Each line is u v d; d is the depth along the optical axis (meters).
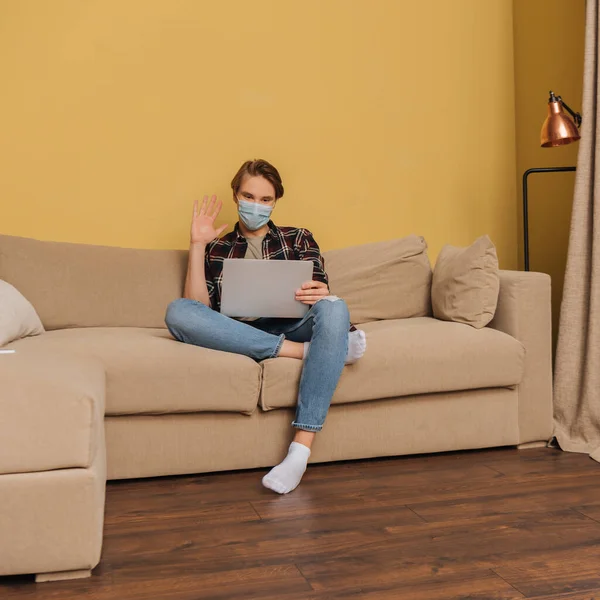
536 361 2.51
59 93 2.97
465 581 1.44
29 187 2.96
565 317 2.60
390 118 3.36
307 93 3.24
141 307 2.76
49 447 1.42
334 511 1.86
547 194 3.34
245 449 2.21
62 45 2.97
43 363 1.56
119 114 3.03
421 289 2.96
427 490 2.04
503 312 2.54
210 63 3.12
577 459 2.35
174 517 1.83
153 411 2.11
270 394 2.20
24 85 2.93
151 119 3.07
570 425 2.56
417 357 2.32
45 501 1.42
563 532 1.70
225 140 3.15
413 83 3.38
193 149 3.12
